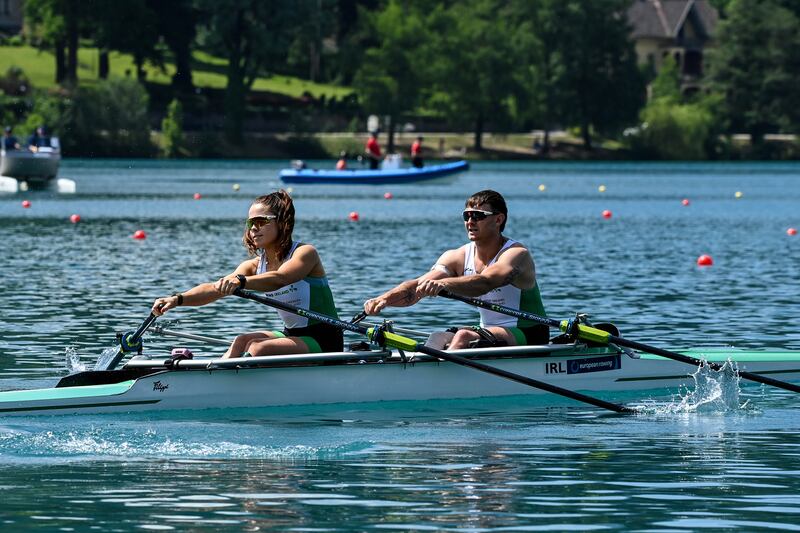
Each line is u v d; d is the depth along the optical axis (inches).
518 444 1457.9
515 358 1764.3
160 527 1093.8
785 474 1302.9
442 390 1738.4
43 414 1584.6
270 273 1652.3
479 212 1745.8
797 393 1845.5
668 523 1114.7
